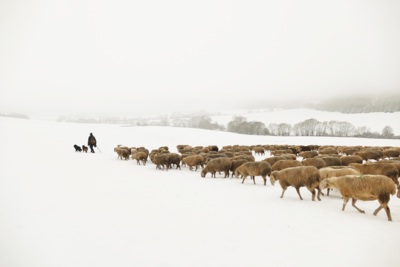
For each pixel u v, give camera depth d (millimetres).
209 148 30250
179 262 5562
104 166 19641
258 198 11094
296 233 7168
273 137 68625
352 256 5797
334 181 9539
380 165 12172
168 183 14148
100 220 8047
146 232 7195
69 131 45062
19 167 15727
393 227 7609
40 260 5562
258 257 5785
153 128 63312
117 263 5496
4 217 7848
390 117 169875
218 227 7625
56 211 8633
